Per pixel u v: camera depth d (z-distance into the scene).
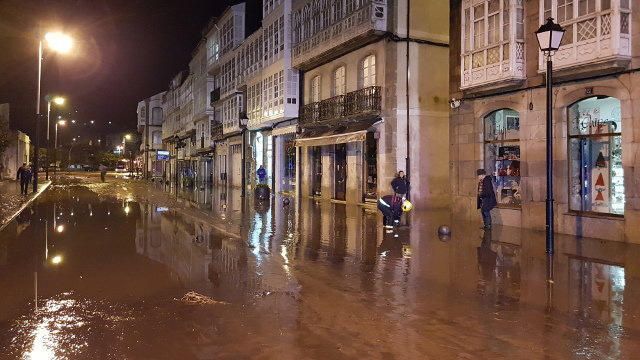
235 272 9.30
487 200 15.12
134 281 8.55
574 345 5.66
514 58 15.09
